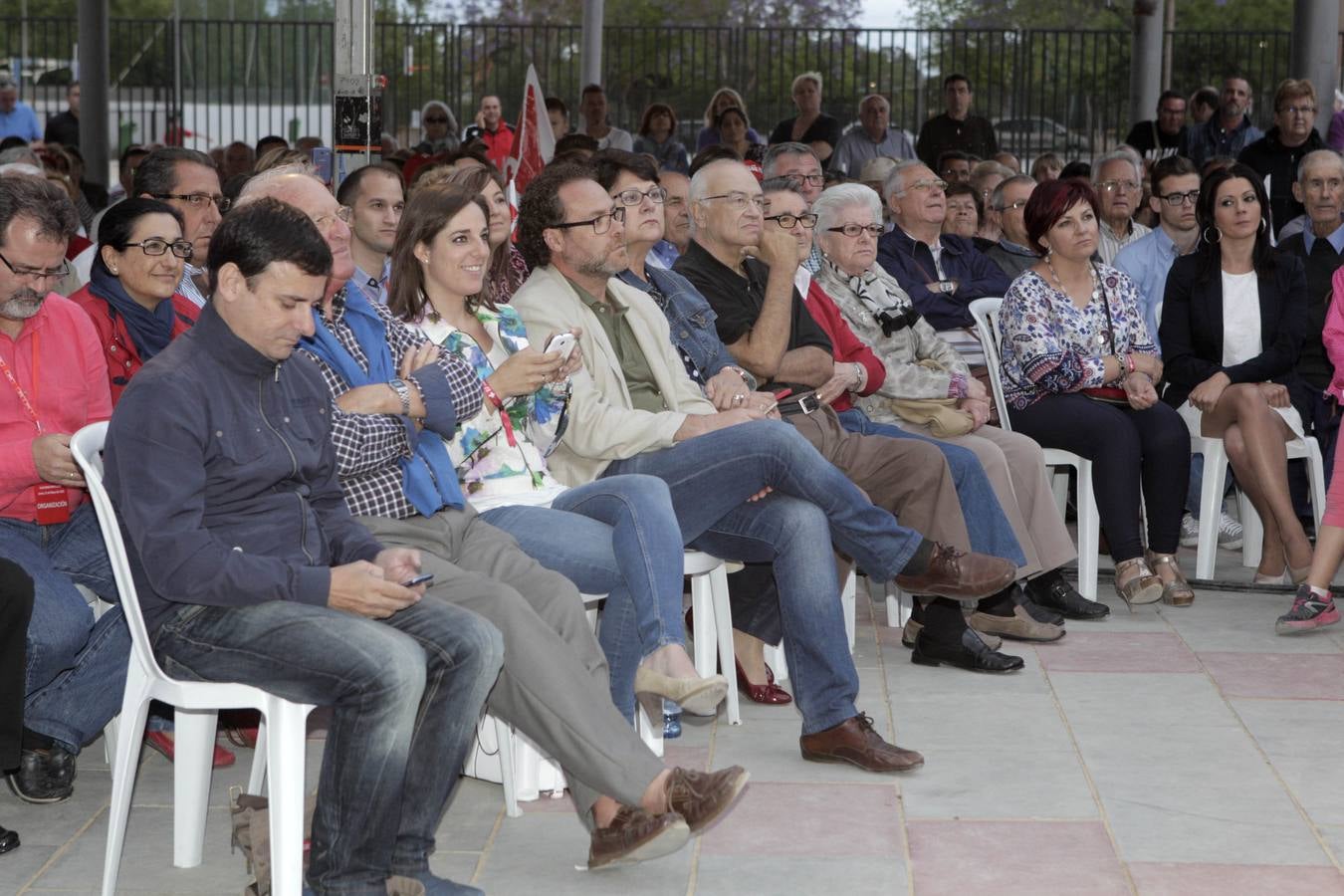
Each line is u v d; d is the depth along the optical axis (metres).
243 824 2.93
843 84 15.73
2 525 3.54
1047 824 3.38
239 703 2.80
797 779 3.66
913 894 3.01
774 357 4.36
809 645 3.72
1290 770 3.73
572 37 16.08
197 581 2.68
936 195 6.11
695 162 6.22
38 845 3.26
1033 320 5.34
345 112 5.61
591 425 3.73
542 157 7.21
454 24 16.00
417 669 2.72
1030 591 5.27
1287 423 5.66
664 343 4.04
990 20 22.17
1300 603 4.98
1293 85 9.12
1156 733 4.00
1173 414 5.45
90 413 3.69
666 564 3.30
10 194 3.34
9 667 3.15
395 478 3.24
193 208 4.38
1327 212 6.10
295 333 2.80
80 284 4.59
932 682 4.47
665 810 2.93
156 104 15.97
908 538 3.81
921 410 4.93
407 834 2.88
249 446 2.81
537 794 3.53
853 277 5.04
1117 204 7.14
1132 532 5.27
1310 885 3.06
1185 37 16.33
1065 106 15.09
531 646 2.96
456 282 3.51
